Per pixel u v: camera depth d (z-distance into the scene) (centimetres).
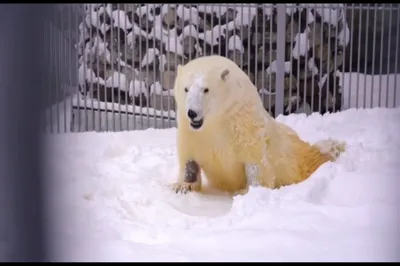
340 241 512
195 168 780
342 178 686
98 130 1235
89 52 1277
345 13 1217
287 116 1180
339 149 840
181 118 749
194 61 763
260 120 743
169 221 629
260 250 498
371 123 1119
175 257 486
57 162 800
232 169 765
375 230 537
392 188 664
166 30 1259
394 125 1088
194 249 509
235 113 730
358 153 833
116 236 562
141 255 491
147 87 1218
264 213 593
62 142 993
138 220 652
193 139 752
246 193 709
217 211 702
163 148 996
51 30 1130
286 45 1251
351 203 642
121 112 1257
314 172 754
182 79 741
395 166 770
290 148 795
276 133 777
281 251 495
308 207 608
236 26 1251
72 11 1241
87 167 808
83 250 501
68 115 1242
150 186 772
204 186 827
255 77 1220
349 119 1152
